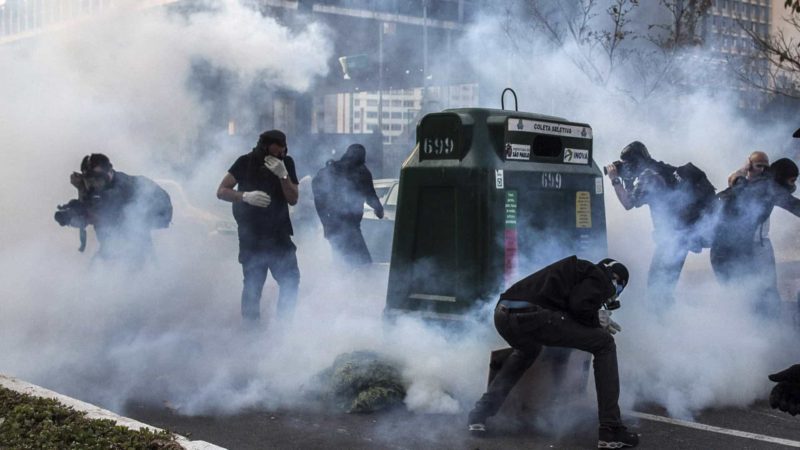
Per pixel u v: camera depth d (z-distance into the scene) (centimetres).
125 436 438
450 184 593
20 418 462
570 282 490
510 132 588
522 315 490
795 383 395
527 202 600
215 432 524
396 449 495
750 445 502
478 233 580
